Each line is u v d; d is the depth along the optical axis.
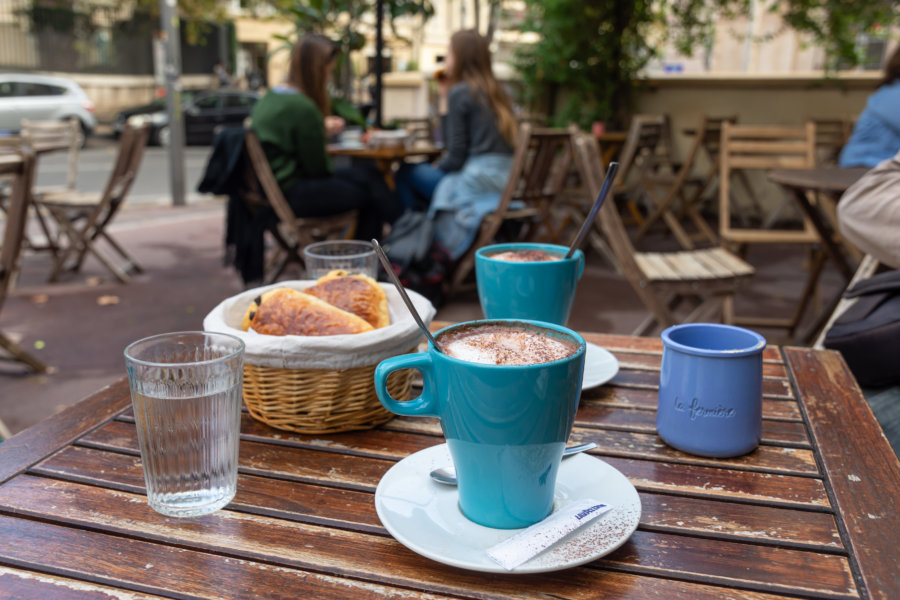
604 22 6.82
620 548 0.71
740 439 0.88
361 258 1.31
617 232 2.54
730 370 0.87
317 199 3.69
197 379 0.74
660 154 6.60
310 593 0.64
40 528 0.73
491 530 0.70
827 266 5.06
